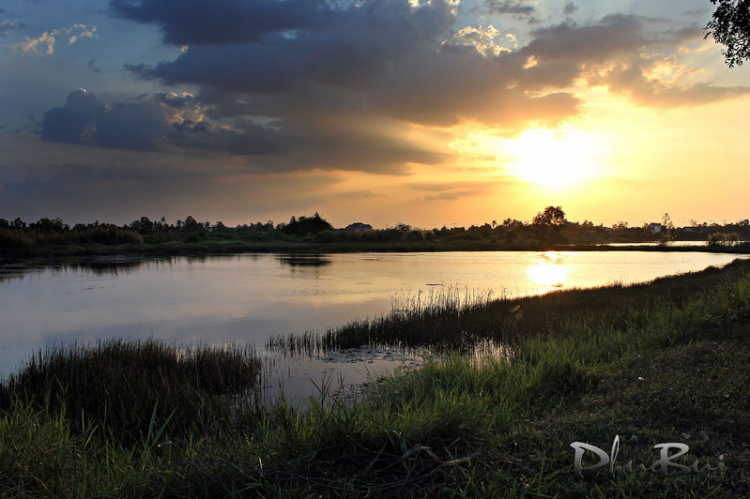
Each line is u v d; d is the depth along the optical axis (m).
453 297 22.47
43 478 3.79
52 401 7.60
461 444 4.34
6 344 13.72
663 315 10.54
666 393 5.48
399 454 4.10
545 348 9.26
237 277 32.47
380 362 11.08
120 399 7.24
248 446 4.49
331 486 3.62
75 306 20.39
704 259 52.06
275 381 9.59
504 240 98.19
